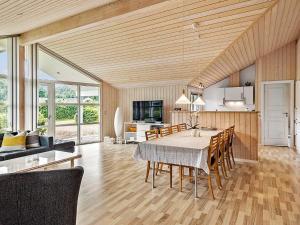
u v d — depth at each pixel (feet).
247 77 27.68
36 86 17.67
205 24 12.89
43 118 20.53
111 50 17.63
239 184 11.43
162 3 9.80
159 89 24.99
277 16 13.30
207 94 30.09
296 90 21.27
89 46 17.49
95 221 7.79
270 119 23.67
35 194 4.08
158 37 14.83
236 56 20.53
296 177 12.55
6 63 16.67
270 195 10.02
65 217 4.43
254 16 12.03
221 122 16.81
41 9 11.20
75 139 23.47
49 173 4.16
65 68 21.88
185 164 9.59
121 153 19.12
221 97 27.96
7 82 16.53
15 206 3.93
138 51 17.17
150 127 23.18
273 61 23.00
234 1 10.82
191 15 12.18
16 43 16.39
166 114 24.56
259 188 10.87
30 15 12.05
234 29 13.35
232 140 15.69
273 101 23.52
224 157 13.37
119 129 25.11
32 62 17.39
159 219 7.91
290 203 9.20
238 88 26.86
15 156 12.66
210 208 8.75
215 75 25.31
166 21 12.99
